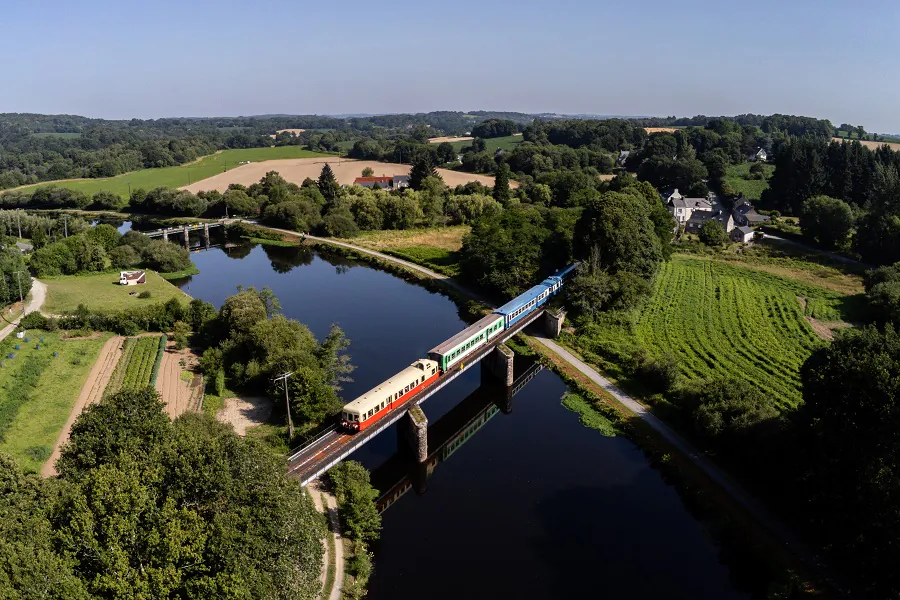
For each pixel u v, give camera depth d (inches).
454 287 5457.7
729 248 6550.2
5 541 1360.7
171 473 1641.2
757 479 2447.1
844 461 1988.2
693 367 3518.7
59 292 5036.9
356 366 3747.5
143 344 3944.4
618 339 3996.1
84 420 2031.3
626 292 4357.8
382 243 7416.3
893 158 7696.9
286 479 1825.8
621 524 2337.6
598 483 2596.0
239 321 3617.1
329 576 1982.0
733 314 4421.8
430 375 3051.2
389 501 2519.7
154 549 1418.6
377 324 4589.1
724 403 2719.0
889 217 5669.3
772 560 2028.8
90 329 4136.3
